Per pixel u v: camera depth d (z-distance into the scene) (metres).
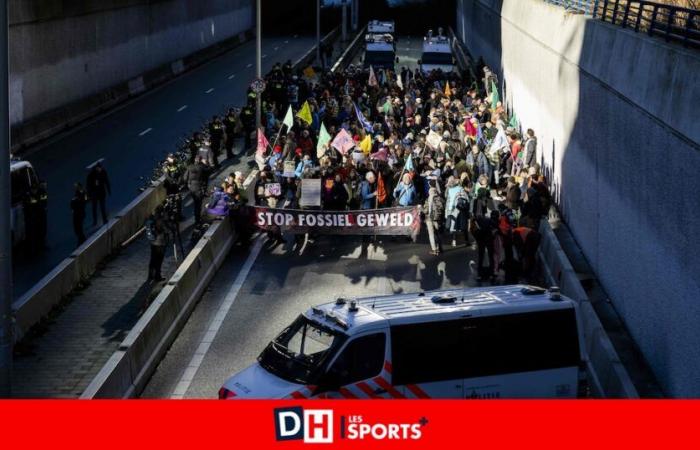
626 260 22.53
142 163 40.47
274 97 49.69
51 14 46.62
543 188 28.38
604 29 26.03
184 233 29.88
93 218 30.67
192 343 20.59
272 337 20.91
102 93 55.06
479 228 24.91
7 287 14.02
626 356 20.86
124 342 17.78
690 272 17.33
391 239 29.33
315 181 28.56
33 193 27.48
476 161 33.50
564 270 23.48
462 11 105.06
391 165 31.86
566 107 31.70
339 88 51.28
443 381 15.35
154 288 23.89
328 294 24.00
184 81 69.31
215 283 24.98
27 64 44.03
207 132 43.28
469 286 24.58
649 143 20.48
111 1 56.47
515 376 15.86
